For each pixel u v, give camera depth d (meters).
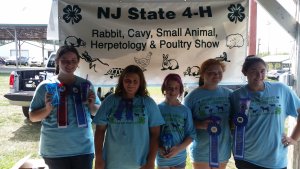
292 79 3.56
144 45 3.71
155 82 3.75
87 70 3.67
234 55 3.75
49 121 2.81
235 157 2.96
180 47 3.73
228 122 3.09
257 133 2.86
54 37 3.96
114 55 3.69
